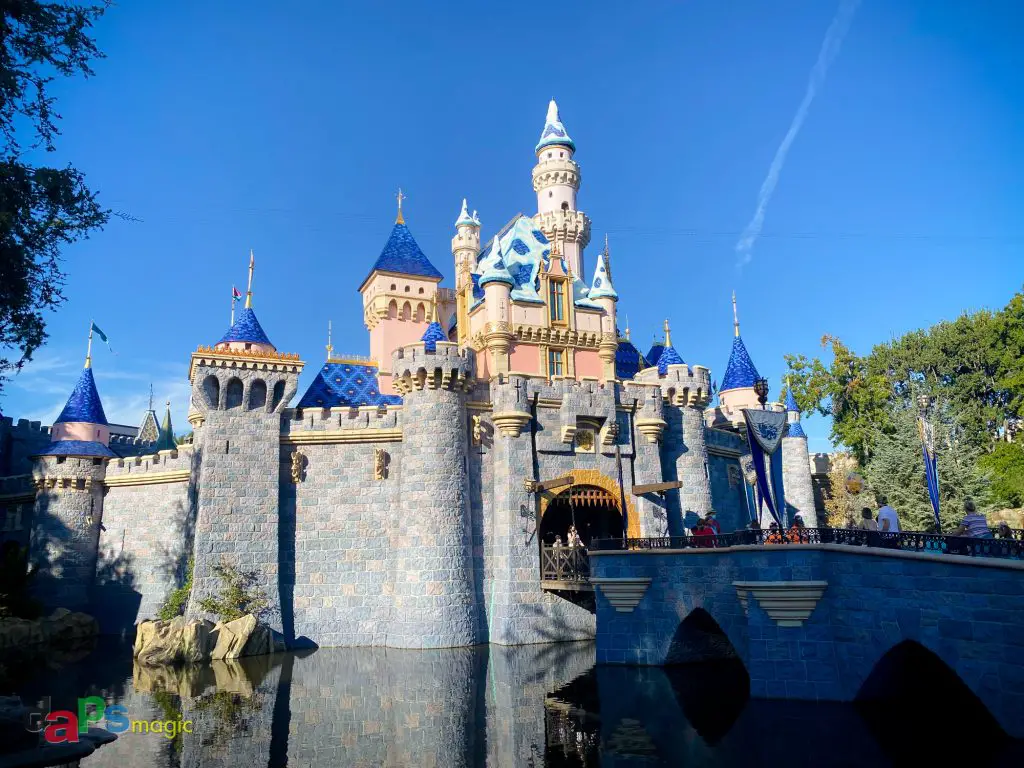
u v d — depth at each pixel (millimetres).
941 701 22906
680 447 46500
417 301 50875
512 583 38062
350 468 40125
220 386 38688
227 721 22016
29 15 17609
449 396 39281
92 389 51281
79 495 46562
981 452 59875
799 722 19672
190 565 39438
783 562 22062
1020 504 53781
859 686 20625
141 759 18188
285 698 25094
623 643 29547
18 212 17984
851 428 65062
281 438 39875
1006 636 17047
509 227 53312
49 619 42344
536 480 40469
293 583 38250
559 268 46094
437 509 37750
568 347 45375
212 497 37312
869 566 20562
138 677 29500
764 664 22344
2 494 48969
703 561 26797
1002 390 61906
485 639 37969
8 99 17859
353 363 47844
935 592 18812
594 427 42938
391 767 17359
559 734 19859
